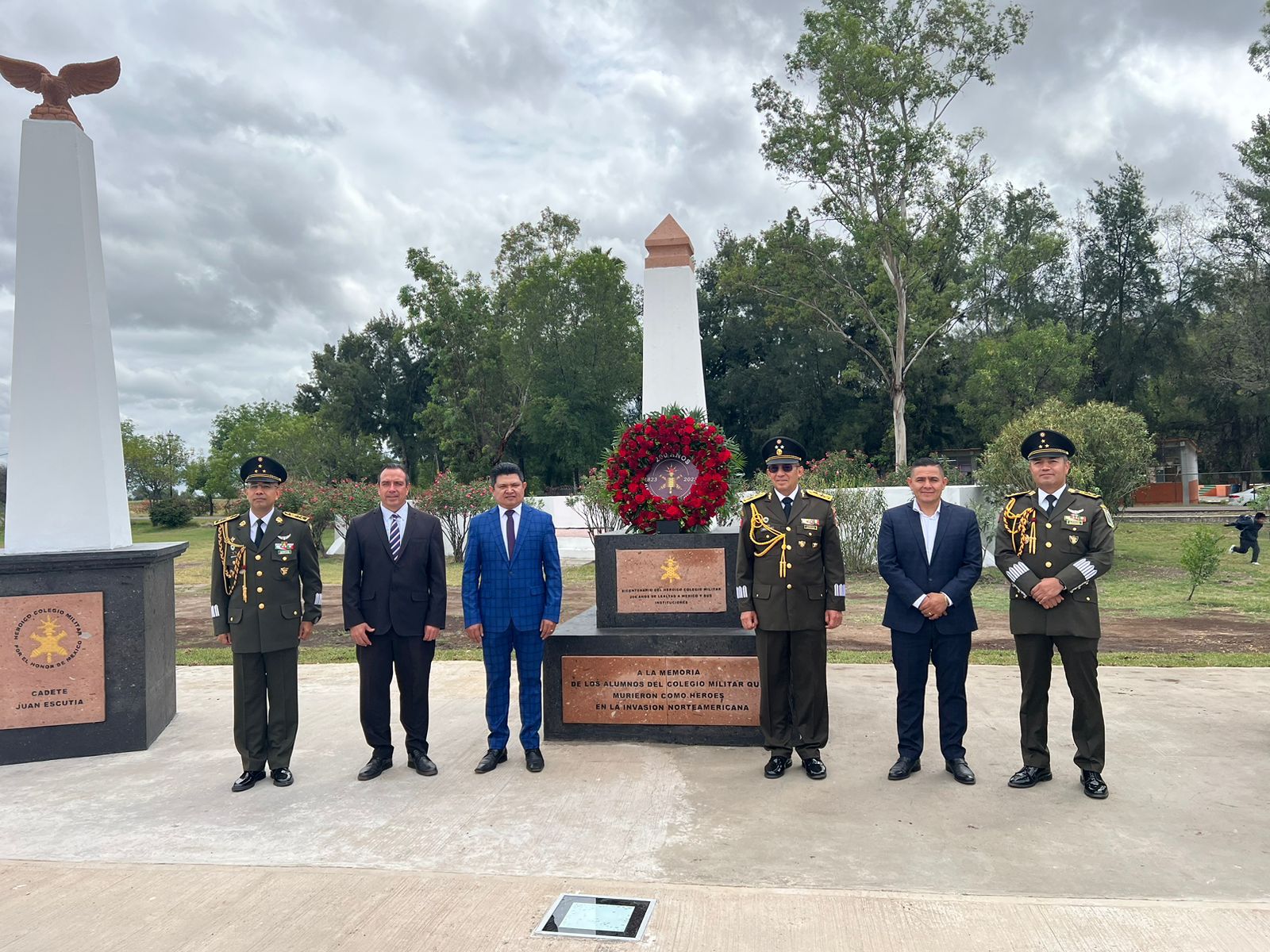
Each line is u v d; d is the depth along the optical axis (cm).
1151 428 4097
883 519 509
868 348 4059
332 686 761
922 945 296
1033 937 300
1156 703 636
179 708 691
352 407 5394
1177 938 298
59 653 556
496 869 367
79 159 595
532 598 517
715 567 579
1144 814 422
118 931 317
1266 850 377
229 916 327
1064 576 451
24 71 589
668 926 313
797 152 2592
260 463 509
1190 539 1302
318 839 406
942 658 487
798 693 496
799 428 4194
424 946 302
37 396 579
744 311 4472
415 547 511
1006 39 2492
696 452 611
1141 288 4038
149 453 5706
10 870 375
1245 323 3316
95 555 559
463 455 3691
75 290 589
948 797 453
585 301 3609
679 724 559
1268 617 1081
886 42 2547
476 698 699
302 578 516
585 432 3591
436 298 3666
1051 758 518
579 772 503
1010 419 3200
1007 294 4141
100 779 511
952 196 2723
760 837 399
